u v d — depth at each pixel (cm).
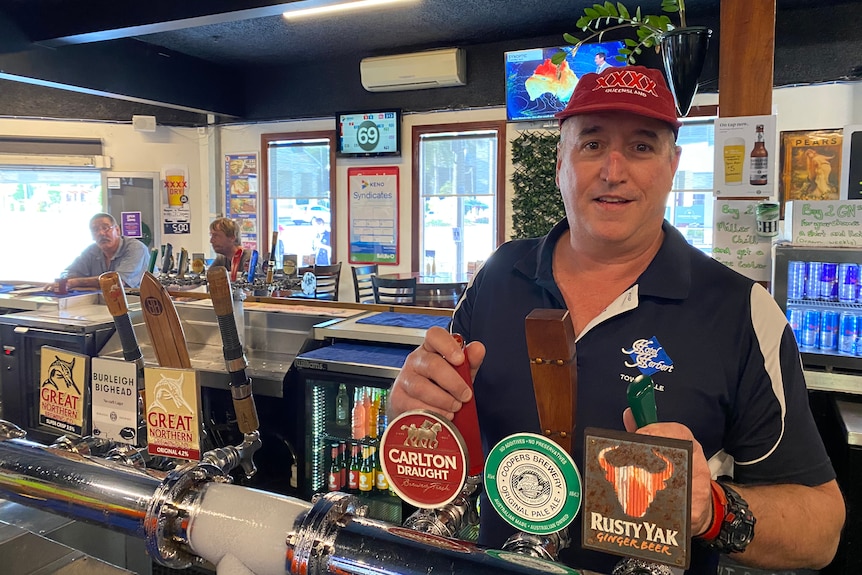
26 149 677
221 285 90
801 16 513
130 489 63
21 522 101
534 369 51
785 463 92
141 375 91
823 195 523
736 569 210
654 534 45
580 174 101
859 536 213
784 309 256
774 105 530
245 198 762
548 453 50
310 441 240
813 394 247
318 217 734
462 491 62
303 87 711
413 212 680
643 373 98
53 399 98
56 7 489
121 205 730
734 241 230
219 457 81
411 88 651
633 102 95
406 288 459
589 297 109
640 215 99
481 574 47
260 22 552
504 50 616
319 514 55
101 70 571
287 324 263
